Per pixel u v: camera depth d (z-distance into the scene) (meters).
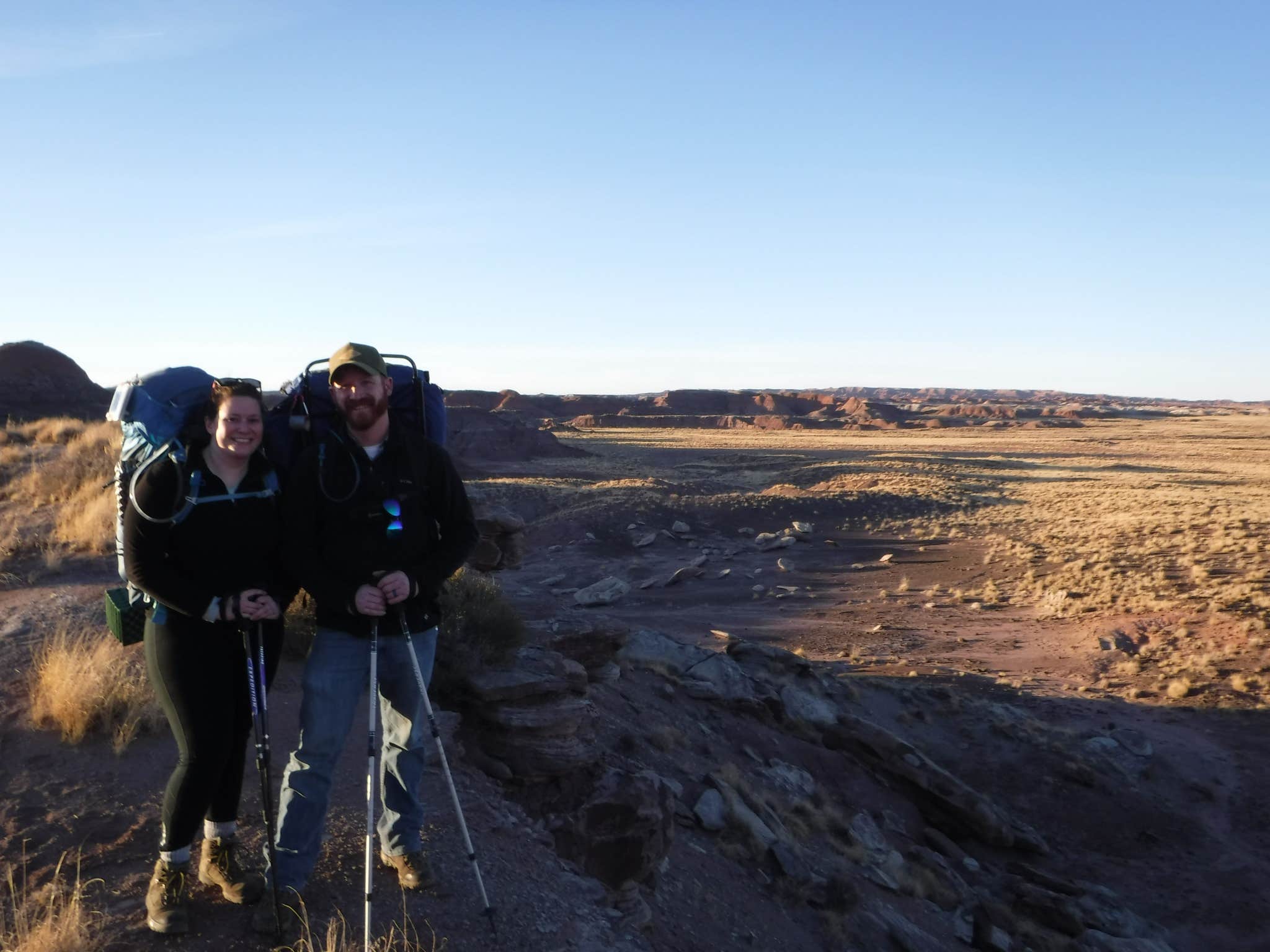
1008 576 40.41
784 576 43.03
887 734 16.72
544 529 50.59
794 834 12.13
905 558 46.00
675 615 35.91
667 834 7.93
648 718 13.03
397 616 4.18
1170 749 20.88
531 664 8.73
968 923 12.42
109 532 10.48
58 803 4.93
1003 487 71.88
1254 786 19.34
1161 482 77.44
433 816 5.56
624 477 83.69
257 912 3.97
